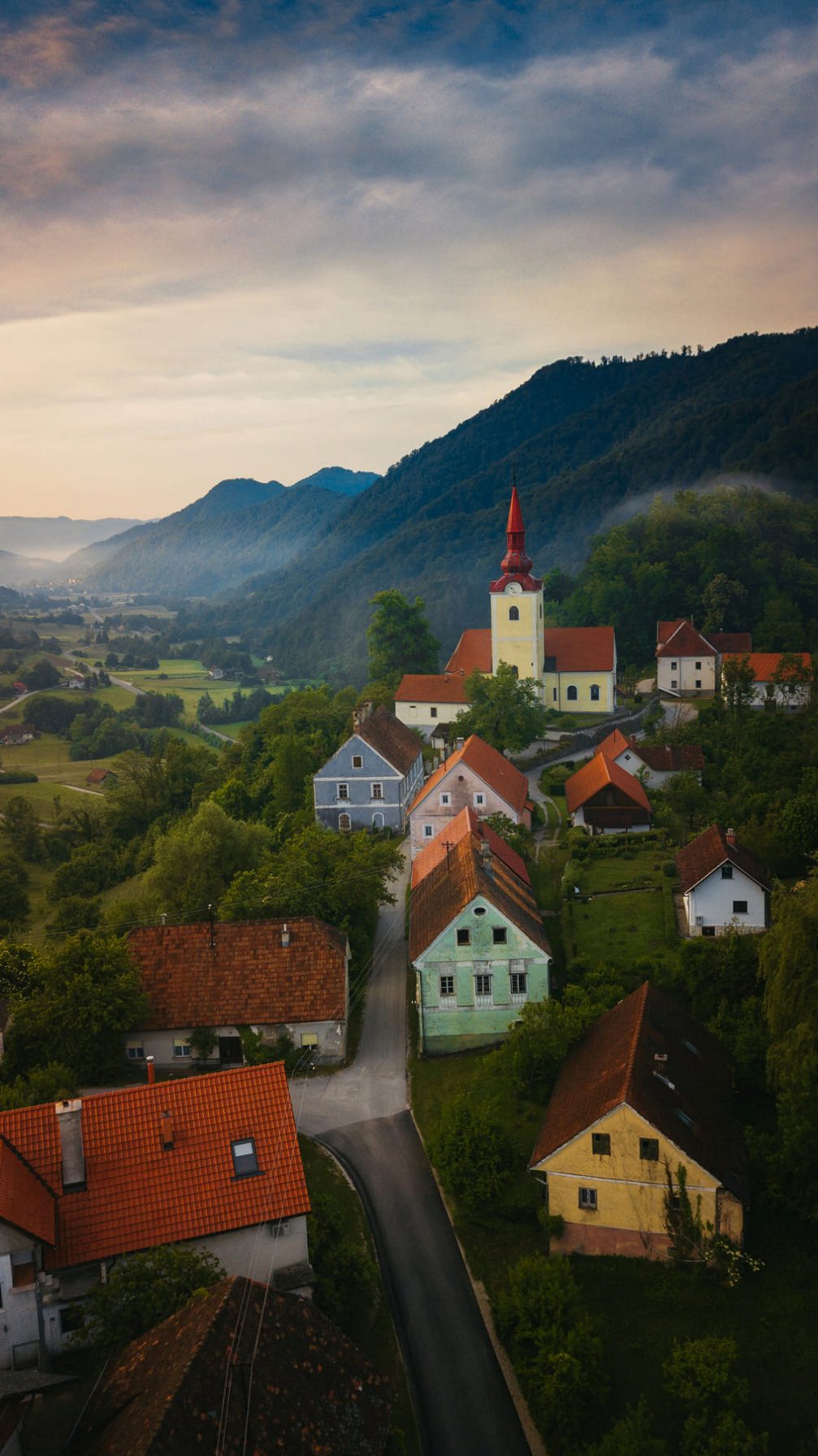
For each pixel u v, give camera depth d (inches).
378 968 2652.6
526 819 3378.4
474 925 2162.9
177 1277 1263.5
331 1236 1546.5
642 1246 1572.3
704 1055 1825.8
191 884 3083.2
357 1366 1160.8
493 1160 1707.7
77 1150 1405.0
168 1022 2165.4
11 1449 1138.0
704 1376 1284.4
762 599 6048.2
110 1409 1082.1
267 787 4402.1
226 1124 1469.0
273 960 2244.1
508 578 4712.1
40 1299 1314.0
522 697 4227.4
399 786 3617.1
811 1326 1435.8
